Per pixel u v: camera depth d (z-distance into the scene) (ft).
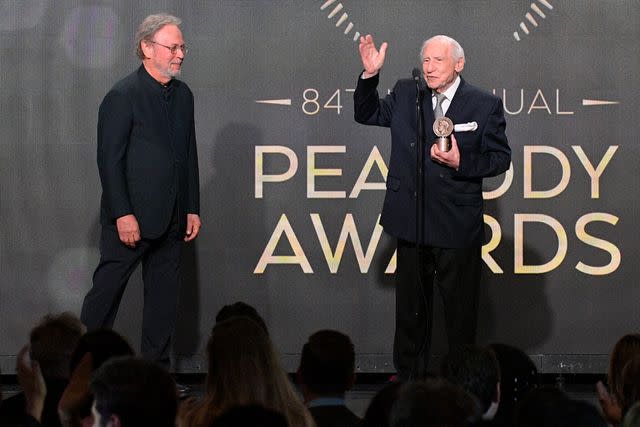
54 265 48.47
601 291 48.85
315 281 48.83
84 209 48.49
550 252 48.85
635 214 48.83
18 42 48.32
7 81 48.32
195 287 48.75
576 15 48.70
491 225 48.83
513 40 48.73
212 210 48.75
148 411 18.97
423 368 42.75
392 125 41.93
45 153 48.37
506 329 48.85
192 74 48.60
